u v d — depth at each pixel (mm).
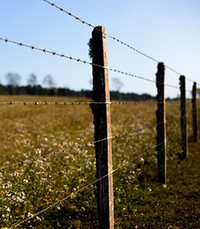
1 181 4727
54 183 5098
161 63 6957
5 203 4105
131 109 24531
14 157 7582
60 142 9148
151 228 4512
